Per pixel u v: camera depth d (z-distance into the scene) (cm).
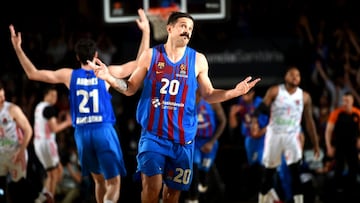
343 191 2261
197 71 1241
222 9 2098
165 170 1262
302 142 2070
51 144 2184
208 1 2105
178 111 1225
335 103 2727
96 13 3206
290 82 1895
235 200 2394
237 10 3036
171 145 1232
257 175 2370
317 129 2630
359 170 2314
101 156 1530
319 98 2797
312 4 3127
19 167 1838
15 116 1798
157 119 1223
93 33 3127
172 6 2105
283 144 1916
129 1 2183
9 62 3017
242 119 2369
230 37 2922
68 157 2386
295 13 3106
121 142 2381
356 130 2231
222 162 2538
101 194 1605
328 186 2319
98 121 1536
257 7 3117
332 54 2869
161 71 1219
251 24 3095
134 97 2742
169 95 1220
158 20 2112
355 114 2233
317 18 3094
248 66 2858
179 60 1226
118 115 2605
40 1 3262
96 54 1558
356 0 3106
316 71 2830
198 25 2950
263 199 1952
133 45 2905
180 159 1243
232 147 2542
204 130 2133
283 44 2873
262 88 2842
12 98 2766
